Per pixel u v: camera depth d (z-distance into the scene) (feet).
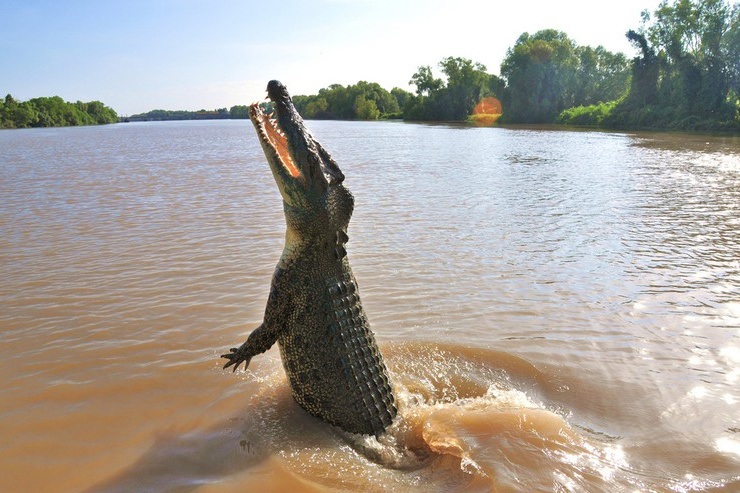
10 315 13.80
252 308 14.28
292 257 9.87
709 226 23.56
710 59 109.09
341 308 9.80
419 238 21.42
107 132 168.25
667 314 14.12
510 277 16.90
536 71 165.58
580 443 8.95
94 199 30.25
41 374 11.12
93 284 15.97
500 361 11.86
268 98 10.41
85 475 8.30
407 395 10.76
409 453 9.24
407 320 13.84
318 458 8.87
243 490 8.01
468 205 28.30
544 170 44.19
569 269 17.66
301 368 9.91
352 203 10.28
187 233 21.99
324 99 310.45
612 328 13.37
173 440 9.21
